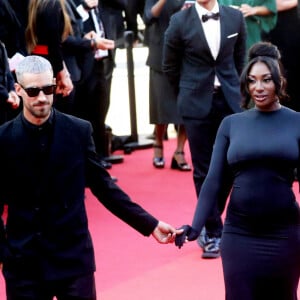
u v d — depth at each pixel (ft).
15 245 18.71
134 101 43.80
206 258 28.76
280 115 19.85
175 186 37.68
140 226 19.54
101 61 37.86
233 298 19.45
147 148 43.96
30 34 30.99
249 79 19.76
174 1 37.91
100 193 19.39
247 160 19.49
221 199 21.13
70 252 18.75
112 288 26.66
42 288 18.79
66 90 31.96
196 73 28.78
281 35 37.93
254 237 19.35
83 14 36.01
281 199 19.31
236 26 28.76
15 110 31.55
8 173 18.74
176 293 26.17
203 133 28.73
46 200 18.71
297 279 19.52
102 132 40.09
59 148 18.75
